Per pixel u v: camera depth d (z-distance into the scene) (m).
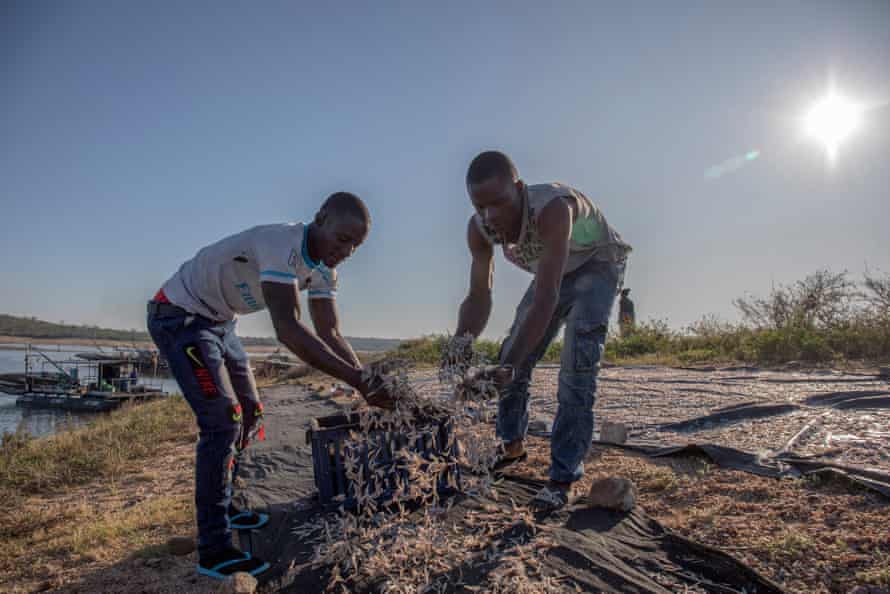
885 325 10.28
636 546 2.60
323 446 3.16
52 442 6.53
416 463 2.97
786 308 13.26
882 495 3.00
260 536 2.97
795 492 3.19
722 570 2.35
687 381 7.87
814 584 2.25
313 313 3.22
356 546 2.54
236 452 3.31
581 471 3.19
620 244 3.53
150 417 8.34
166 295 2.74
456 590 2.27
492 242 3.49
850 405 5.23
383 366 2.90
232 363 3.19
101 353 28.19
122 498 4.27
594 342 3.24
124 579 2.63
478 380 2.98
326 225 2.64
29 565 2.93
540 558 2.47
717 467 3.81
